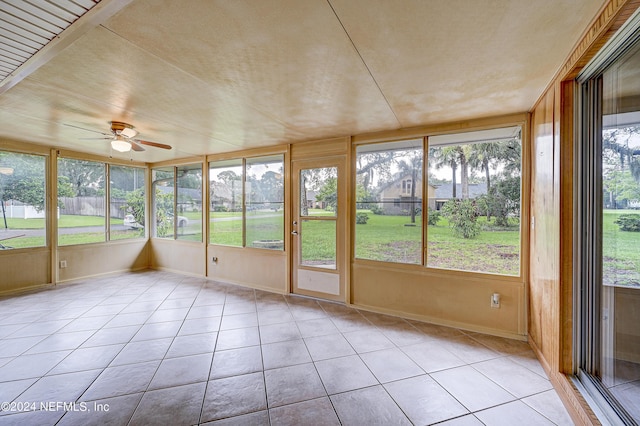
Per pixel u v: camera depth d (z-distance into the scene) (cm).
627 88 149
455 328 309
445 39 157
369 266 361
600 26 136
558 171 196
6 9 125
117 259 547
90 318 333
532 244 267
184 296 417
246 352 258
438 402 193
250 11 132
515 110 271
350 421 177
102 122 307
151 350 261
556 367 203
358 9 132
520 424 174
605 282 171
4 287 414
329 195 394
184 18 137
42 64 175
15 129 339
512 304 285
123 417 179
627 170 150
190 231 543
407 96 238
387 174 352
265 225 454
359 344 273
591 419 156
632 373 150
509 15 137
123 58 175
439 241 322
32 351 257
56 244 464
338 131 349
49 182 453
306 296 414
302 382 215
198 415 181
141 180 588
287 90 225
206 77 202
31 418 177
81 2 123
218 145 431
